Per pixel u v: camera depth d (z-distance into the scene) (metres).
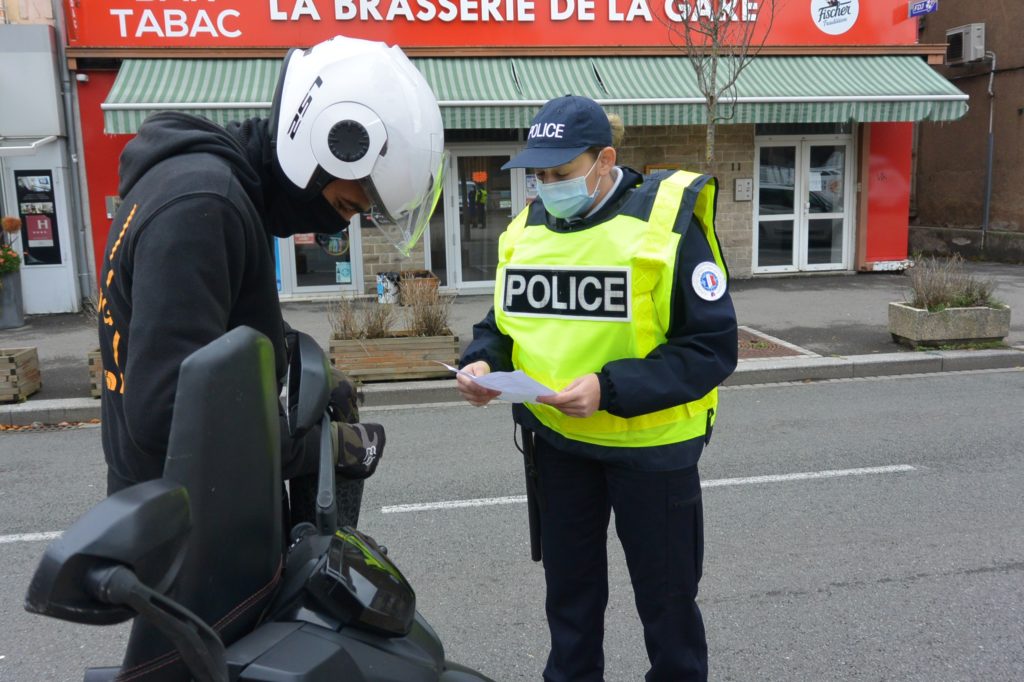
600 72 12.69
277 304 1.89
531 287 2.53
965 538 4.46
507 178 13.44
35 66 11.55
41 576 1.06
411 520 4.84
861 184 14.36
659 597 2.52
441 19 12.54
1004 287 13.32
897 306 9.39
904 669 3.26
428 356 8.13
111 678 1.74
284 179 1.92
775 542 4.45
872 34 13.69
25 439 6.89
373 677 1.50
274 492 1.48
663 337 2.42
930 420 6.86
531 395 2.18
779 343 9.53
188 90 11.44
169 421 1.49
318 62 1.90
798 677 3.22
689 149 13.79
